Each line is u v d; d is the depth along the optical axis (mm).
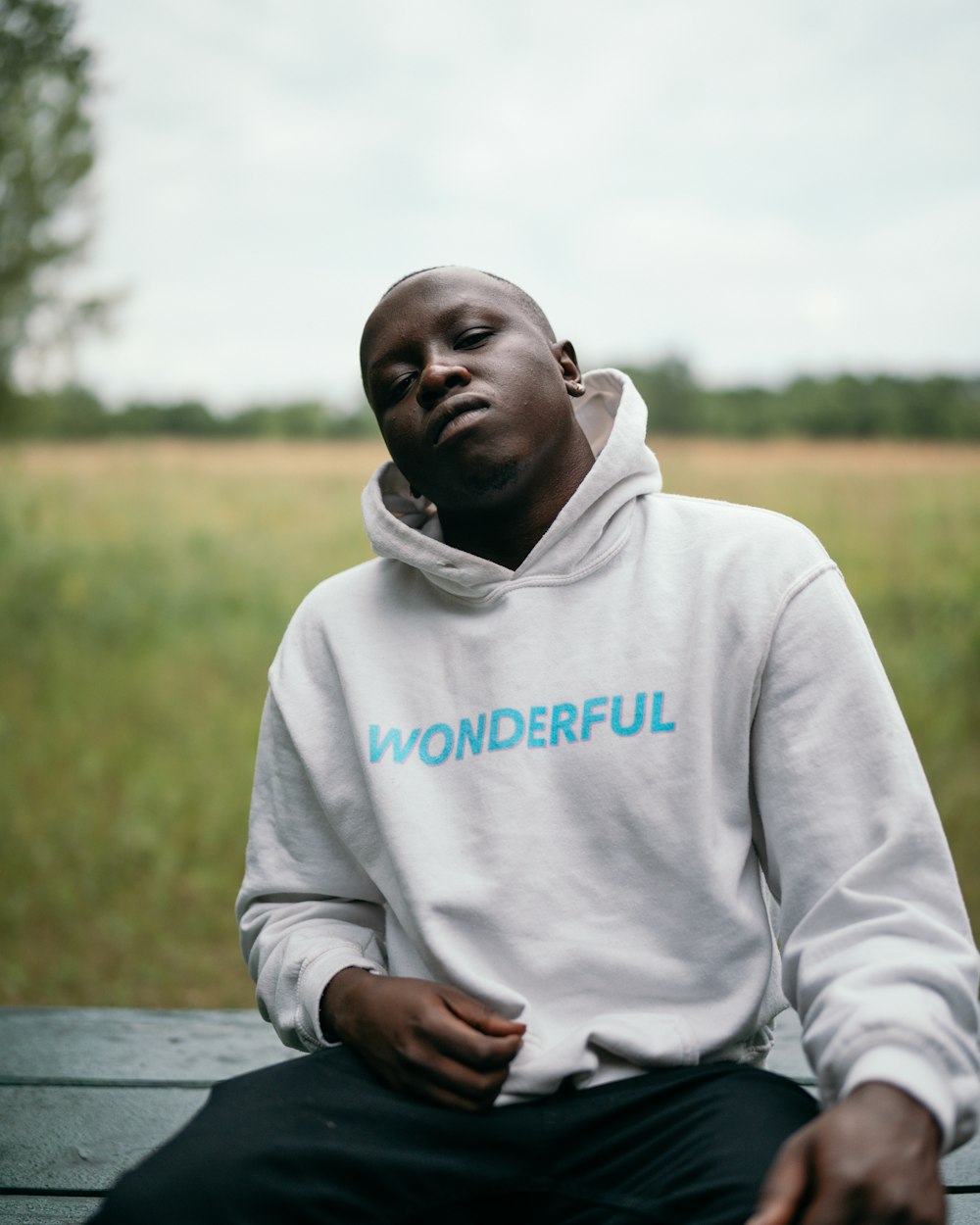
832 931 1039
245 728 5535
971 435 13219
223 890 3863
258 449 14781
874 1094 869
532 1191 1059
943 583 7016
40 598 7672
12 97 8102
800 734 1132
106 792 4711
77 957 3428
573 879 1152
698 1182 969
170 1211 940
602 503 1277
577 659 1216
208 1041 1837
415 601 1341
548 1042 1111
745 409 13953
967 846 3871
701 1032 1110
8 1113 1574
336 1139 1023
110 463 12461
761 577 1191
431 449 1254
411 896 1184
